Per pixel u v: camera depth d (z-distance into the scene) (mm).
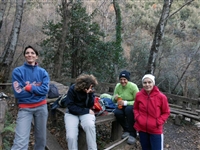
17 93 2557
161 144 3018
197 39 18125
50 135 3842
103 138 4336
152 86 2975
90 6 23188
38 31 18250
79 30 11578
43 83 2697
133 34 21547
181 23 19312
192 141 4707
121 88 4152
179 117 5488
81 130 3318
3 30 16594
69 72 12609
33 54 2668
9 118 4160
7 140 3441
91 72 11438
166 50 16594
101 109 3910
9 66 8156
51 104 4309
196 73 15289
